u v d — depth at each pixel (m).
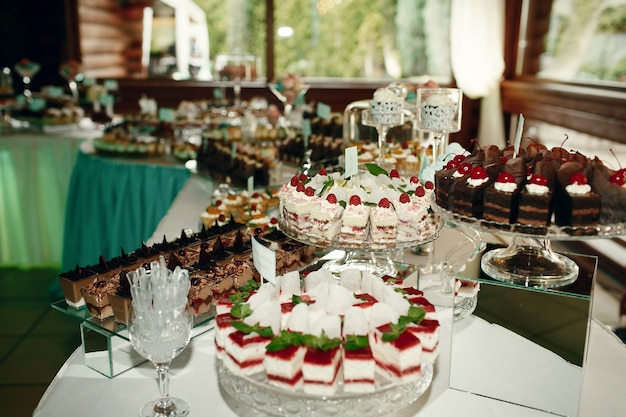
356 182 2.23
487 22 5.92
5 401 3.22
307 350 1.28
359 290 1.62
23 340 3.88
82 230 4.26
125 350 1.57
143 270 1.34
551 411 1.41
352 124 3.39
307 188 2.07
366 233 2.02
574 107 4.54
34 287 4.65
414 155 3.23
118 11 6.79
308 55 6.75
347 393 1.29
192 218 2.95
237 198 2.89
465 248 2.05
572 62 4.80
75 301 1.76
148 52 6.88
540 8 5.42
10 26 6.75
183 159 4.04
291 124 4.70
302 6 6.61
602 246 4.41
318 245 1.95
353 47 6.67
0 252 4.91
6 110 5.47
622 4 4.10
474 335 1.45
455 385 1.49
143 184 3.88
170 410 1.37
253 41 6.75
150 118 4.76
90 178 4.15
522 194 1.70
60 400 1.44
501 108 6.13
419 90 2.32
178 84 6.82
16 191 4.80
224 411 1.39
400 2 6.46
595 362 1.61
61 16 6.74
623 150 3.98
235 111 5.22
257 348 1.33
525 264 1.58
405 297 1.53
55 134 4.99
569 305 1.36
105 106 5.67
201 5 6.70
